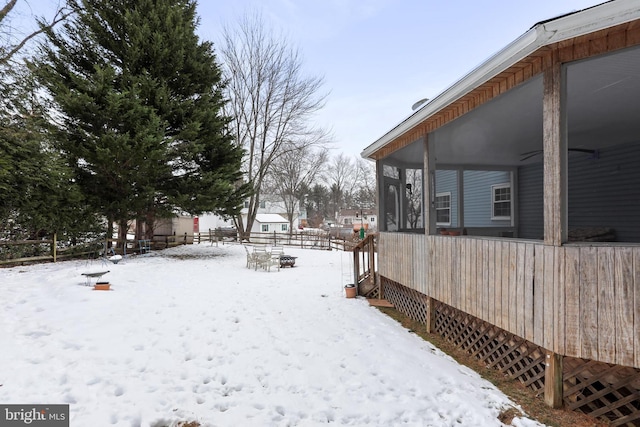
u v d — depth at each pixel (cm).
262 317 527
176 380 313
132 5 1211
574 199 724
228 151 1347
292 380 323
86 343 382
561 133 264
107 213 1147
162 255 1292
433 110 393
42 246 1065
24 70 888
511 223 863
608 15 214
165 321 484
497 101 366
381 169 661
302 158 2947
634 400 261
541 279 282
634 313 238
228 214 1423
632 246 239
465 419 261
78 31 1132
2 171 810
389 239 621
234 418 256
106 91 1047
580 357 257
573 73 298
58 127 1052
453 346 435
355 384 316
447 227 905
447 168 810
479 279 367
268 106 2134
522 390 315
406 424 254
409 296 567
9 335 392
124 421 243
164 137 1133
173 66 1225
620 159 625
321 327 482
